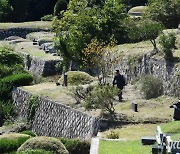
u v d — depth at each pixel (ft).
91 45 170.81
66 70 204.33
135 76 164.45
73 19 216.13
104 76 166.61
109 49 173.88
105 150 97.30
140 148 96.84
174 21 213.66
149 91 145.48
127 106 135.33
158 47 167.22
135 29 194.39
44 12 390.01
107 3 208.33
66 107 143.64
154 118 123.85
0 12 366.02
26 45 259.39
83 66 183.21
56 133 147.43
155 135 105.29
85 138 125.18
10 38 291.38
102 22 201.05
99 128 124.16
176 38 169.58
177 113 113.39
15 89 180.14
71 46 197.06
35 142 105.70
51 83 184.55
